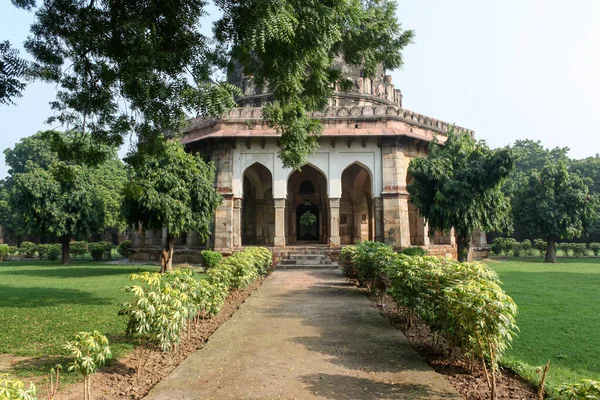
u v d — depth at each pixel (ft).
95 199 69.05
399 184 54.54
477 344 12.60
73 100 23.61
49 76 22.33
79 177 67.00
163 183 43.24
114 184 112.88
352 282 37.35
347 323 21.36
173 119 21.59
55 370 14.39
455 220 46.09
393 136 54.39
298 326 20.71
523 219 69.97
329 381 13.14
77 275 46.42
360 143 56.08
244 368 14.40
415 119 59.72
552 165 70.95
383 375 13.67
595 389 7.84
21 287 35.99
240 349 16.71
